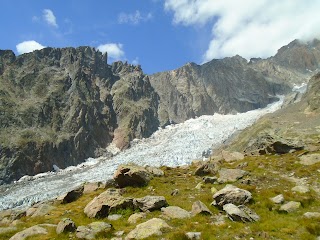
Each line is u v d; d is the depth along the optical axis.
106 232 25.17
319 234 22.19
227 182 37.62
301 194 31.02
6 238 28.20
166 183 40.88
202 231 23.41
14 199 174.12
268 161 46.56
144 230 24.08
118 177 41.53
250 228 23.88
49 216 35.12
